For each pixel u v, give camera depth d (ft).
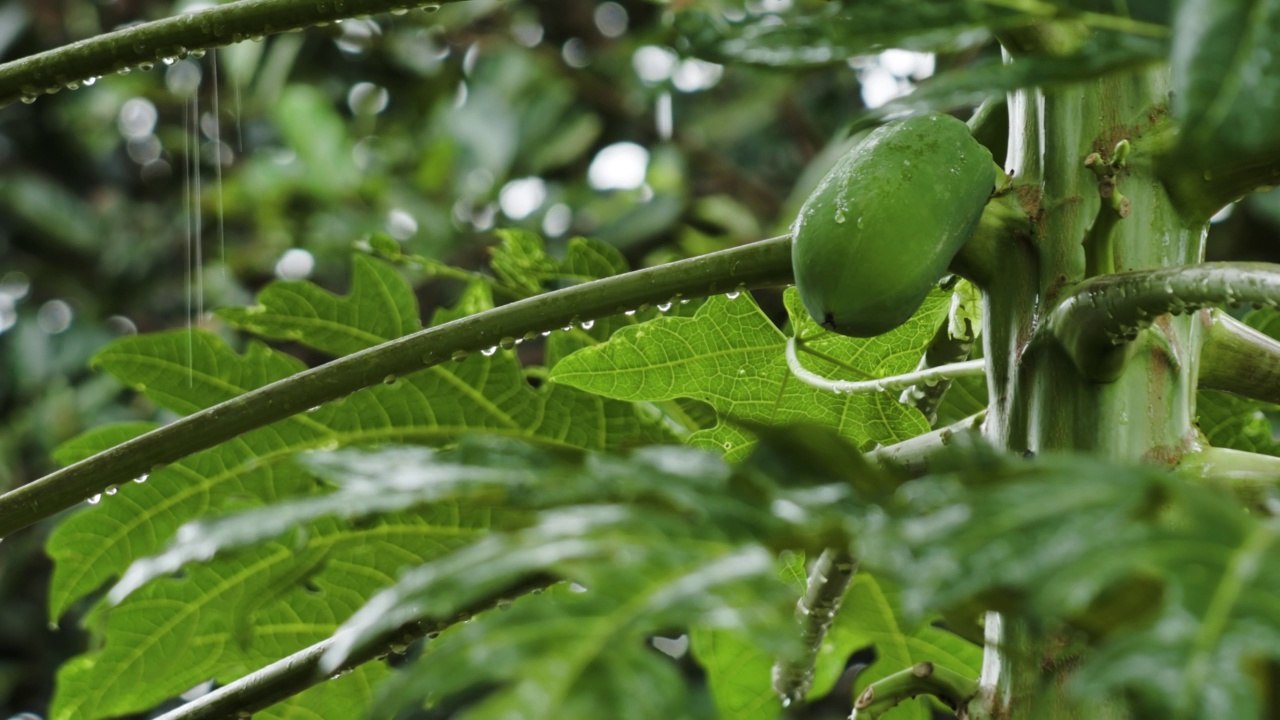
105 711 7.31
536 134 15.90
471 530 7.14
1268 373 5.91
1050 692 5.63
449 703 12.48
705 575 4.60
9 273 15.99
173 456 6.28
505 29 16.34
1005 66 5.10
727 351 6.96
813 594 6.11
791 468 5.12
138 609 7.25
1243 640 3.91
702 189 16.11
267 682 6.21
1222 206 5.84
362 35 16.07
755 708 7.54
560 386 7.23
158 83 16.16
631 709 4.04
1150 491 4.64
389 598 4.75
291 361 7.43
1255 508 5.69
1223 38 4.52
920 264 5.91
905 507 4.97
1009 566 4.34
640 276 6.20
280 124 15.69
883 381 6.51
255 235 16.48
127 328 16.02
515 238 7.36
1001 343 5.93
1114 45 5.08
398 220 15.65
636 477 5.04
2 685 14.51
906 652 7.45
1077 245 5.87
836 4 5.15
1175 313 5.62
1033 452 5.80
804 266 5.97
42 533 14.82
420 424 7.27
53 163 16.70
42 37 15.89
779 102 15.66
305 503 5.08
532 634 4.30
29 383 15.14
